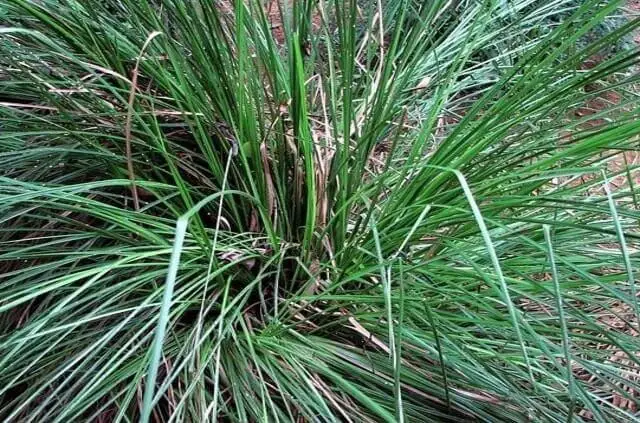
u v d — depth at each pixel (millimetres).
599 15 829
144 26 1014
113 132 968
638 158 1329
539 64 923
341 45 943
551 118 1084
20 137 988
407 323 837
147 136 967
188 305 851
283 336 881
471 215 794
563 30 860
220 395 792
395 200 938
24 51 961
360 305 880
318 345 862
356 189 954
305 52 1146
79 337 833
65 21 917
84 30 946
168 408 825
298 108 917
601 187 1168
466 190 619
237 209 1012
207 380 820
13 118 931
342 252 891
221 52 961
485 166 898
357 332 877
